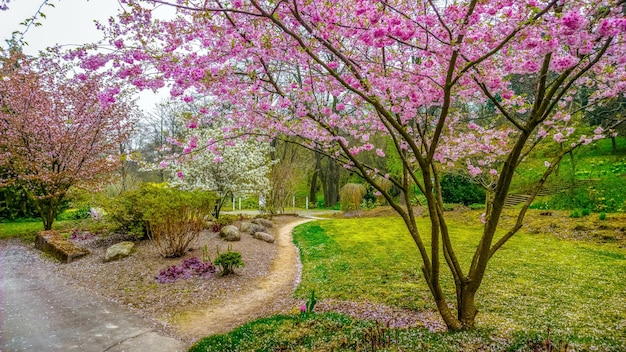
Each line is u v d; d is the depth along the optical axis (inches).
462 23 127.8
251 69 179.6
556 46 115.9
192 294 278.1
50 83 478.6
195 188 597.6
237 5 146.4
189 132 534.9
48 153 499.5
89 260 378.9
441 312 172.6
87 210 743.1
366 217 794.2
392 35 131.7
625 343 146.4
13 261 398.3
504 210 605.3
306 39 163.9
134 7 140.8
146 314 238.7
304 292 274.8
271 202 805.2
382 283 281.0
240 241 461.7
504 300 222.4
